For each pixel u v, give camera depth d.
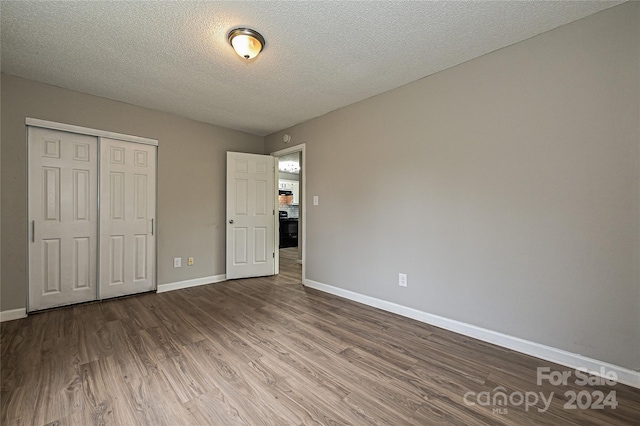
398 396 1.62
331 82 2.81
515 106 2.15
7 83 2.65
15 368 1.86
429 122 2.65
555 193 1.99
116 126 3.28
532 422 1.43
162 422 1.41
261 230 4.51
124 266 3.39
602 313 1.82
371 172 3.15
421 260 2.71
